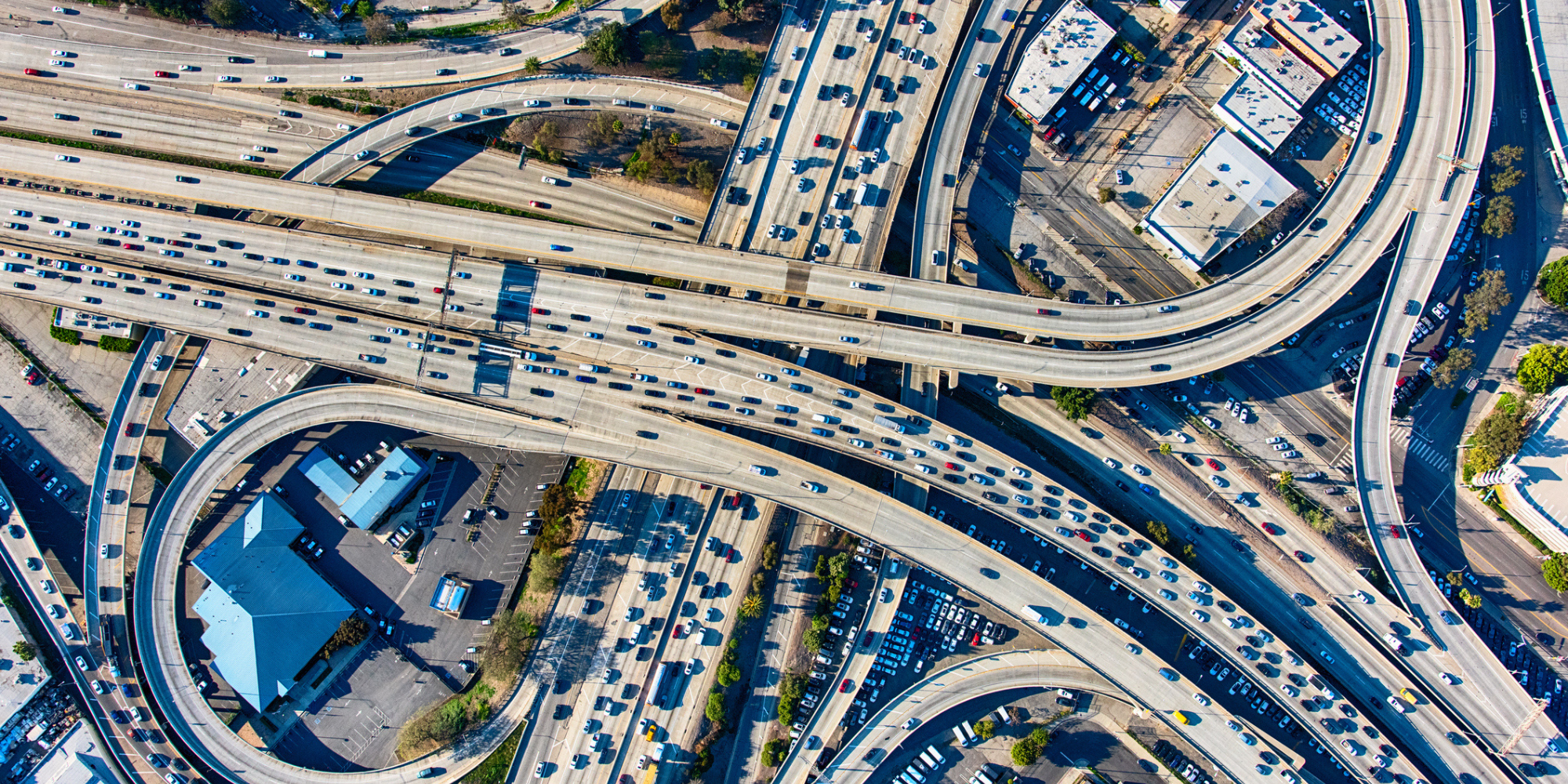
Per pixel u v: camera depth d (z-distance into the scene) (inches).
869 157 5748.0
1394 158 5698.8
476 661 5728.3
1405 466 5762.8
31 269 5698.8
